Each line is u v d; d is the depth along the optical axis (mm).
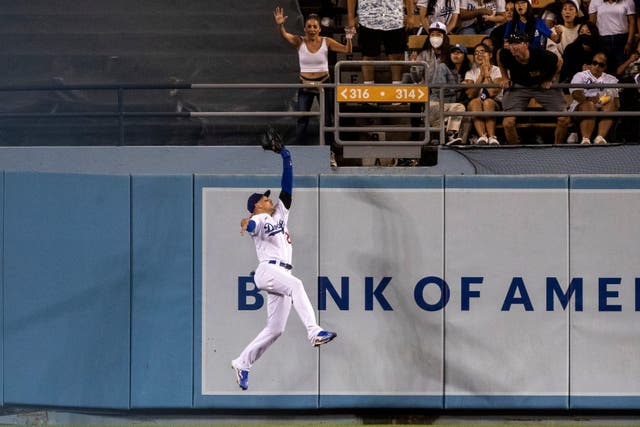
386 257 42562
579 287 42625
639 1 50406
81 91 51438
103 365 41500
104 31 53844
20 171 41531
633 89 47969
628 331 42562
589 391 42406
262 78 52281
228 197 42375
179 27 54156
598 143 44688
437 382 42250
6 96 51156
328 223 42531
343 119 47969
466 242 42656
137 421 42281
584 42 47375
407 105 47719
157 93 51844
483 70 46719
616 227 42688
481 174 44094
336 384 42188
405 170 44312
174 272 42094
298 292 38344
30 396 41062
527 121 48531
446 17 51000
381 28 48469
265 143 38781
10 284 41125
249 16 54375
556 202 42719
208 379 42062
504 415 42750
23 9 54344
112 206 41812
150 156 43969
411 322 42406
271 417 42688
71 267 41406
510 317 42500
